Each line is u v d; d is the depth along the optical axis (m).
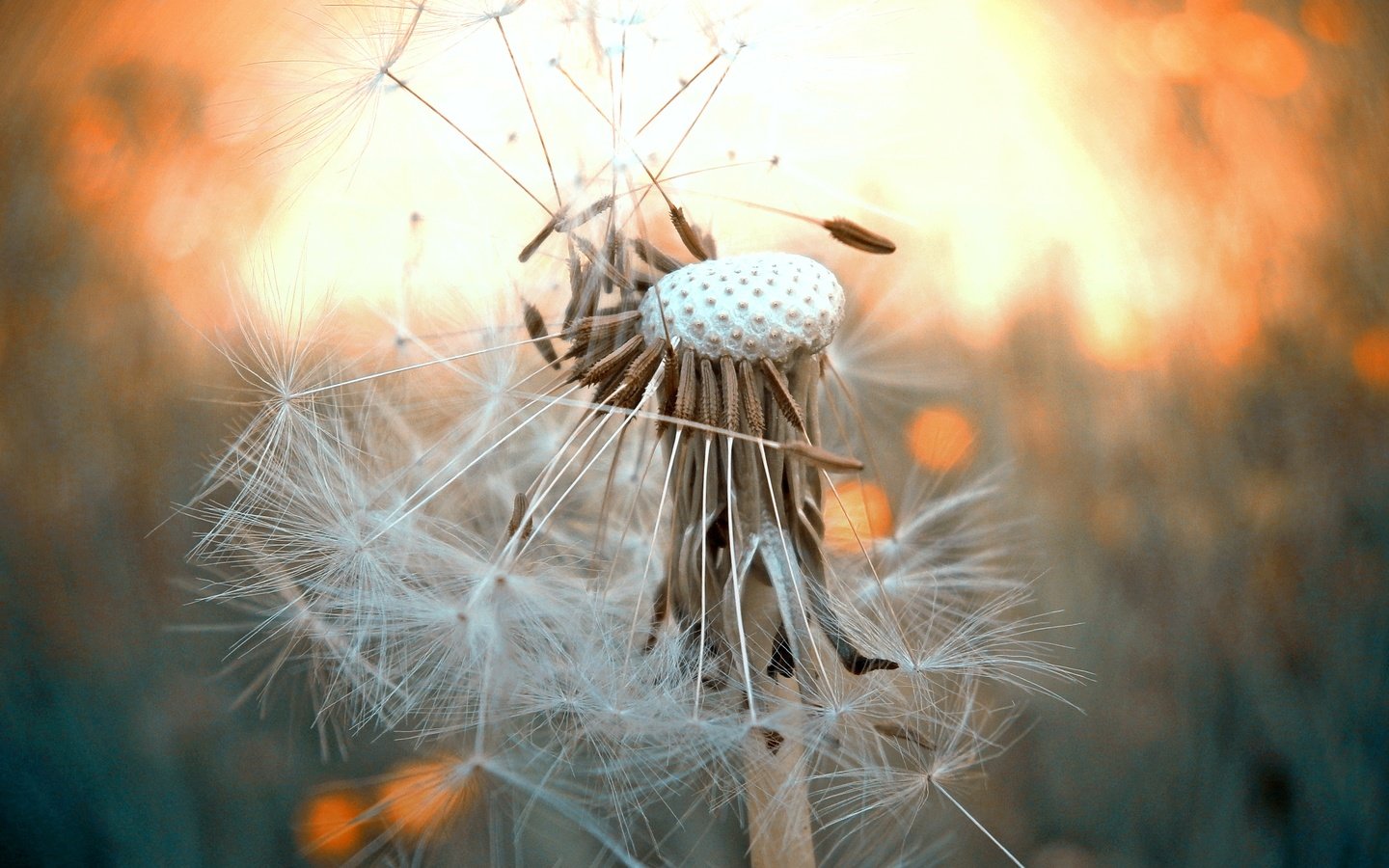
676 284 0.09
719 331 0.09
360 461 0.10
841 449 0.11
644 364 0.09
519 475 0.11
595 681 0.10
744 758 0.09
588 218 0.09
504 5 0.10
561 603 0.10
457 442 0.10
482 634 0.09
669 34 0.10
